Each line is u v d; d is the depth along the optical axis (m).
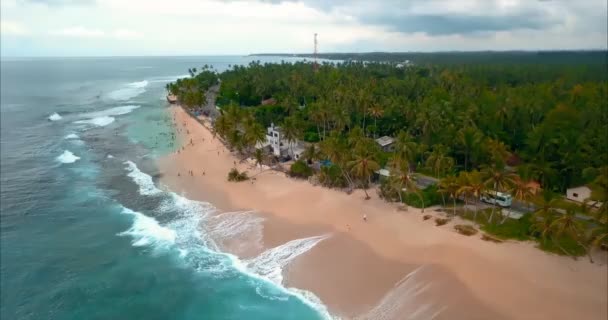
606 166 57.19
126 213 66.31
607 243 46.12
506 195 60.06
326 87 140.25
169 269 50.94
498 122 86.75
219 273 49.72
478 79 172.38
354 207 62.94
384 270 47.31
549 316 38.84
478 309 40.16
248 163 87.50
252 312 42.91
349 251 51.62
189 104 140.75
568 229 45.75
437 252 49.12
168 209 67.38
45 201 71.62
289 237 56.28
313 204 65.19
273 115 117.88
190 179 80.50
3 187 77.94
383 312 41.38
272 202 67.19
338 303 43.22
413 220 57.66
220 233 58.81
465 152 74.81
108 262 52.69
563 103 92.00
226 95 151.88
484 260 46.62
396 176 61.38
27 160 95.50
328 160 79.75
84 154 100.06
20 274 50.62
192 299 45.38
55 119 145.75
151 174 84.38
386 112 102.50
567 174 64.69
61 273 50.69
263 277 48.56
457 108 98.81
